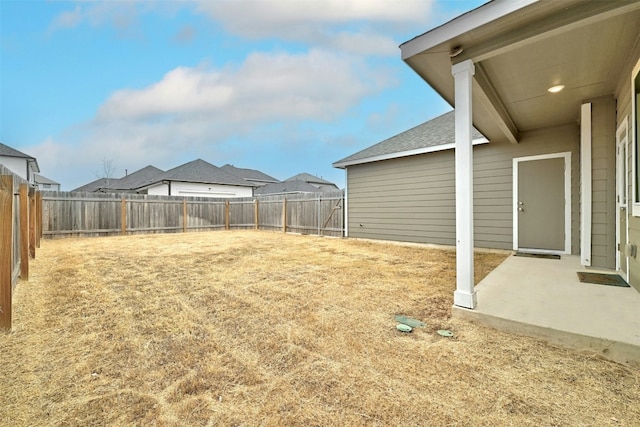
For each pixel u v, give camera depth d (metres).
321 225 11.20
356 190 9.99
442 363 2.12
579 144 6.07
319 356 2.23
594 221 4.72
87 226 10.62
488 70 3.71
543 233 6.49
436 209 8.13
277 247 8.12
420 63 3.37
